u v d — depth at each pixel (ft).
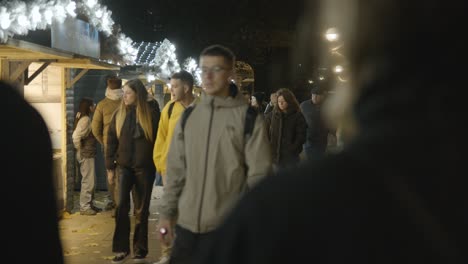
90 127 29.76
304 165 3.05
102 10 27.89
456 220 2.63
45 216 5.75
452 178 2.66
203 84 12.41
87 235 25.49
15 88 5.74
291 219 2.87
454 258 2.60
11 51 21.16
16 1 18.33
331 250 2.79
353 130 3.05
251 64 98.99
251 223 2.96
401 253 2.69
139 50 47.98
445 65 2.72
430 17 2.73
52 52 22.35
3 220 5.40
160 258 21.90
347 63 3.05
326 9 3.07
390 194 2.75
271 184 3.02
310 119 27.96
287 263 2.87
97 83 36.47
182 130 12.60
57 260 5.90
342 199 2.82
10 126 5.51
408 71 2.80
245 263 2.97
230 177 11.95
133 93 20.80
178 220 12.26
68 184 30.09
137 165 20.84
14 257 5.47
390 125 2.83
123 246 21.20
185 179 12.90
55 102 29.76
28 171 5.58
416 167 2.72
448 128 2.69
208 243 3.28
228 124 12.07
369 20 2.90
